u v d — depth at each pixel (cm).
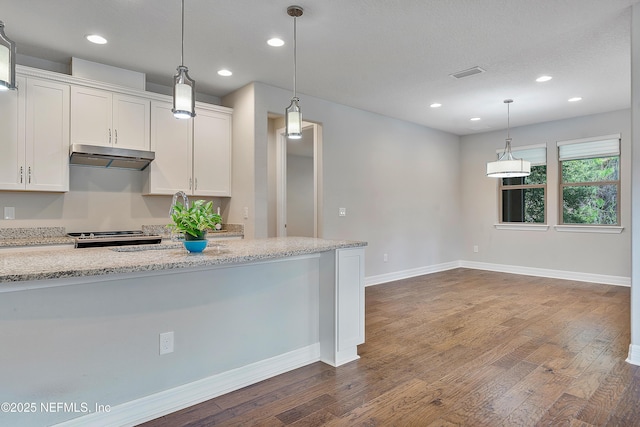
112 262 186
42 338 174
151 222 434
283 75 409
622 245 546
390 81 428
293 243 285
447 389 238
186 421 202
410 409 214
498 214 680
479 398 226
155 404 206
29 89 333
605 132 557
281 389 238
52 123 344
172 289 213
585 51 350
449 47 342
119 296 195
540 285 550
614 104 516
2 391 165
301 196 889
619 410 212
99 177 402
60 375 178
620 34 316
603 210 568
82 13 280
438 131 679
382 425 198
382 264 578
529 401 222
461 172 728
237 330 241
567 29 308
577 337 331
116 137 376
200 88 451
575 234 589
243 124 443
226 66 383
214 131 447
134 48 340
